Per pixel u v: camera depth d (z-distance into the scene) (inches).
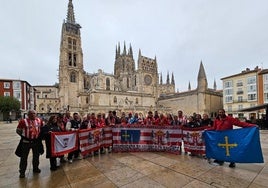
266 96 1940.2
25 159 261.4
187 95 3100.4
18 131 260.5
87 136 365.4
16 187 223.9
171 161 320.8
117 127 418.9
